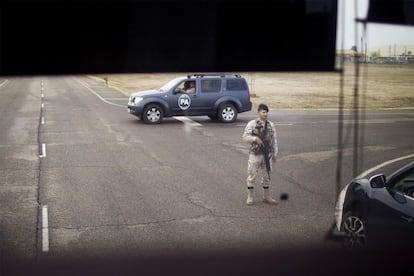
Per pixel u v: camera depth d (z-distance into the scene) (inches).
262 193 343.6
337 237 244.8
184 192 342.0
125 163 438.3
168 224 273.9
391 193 213.6
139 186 357.4
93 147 517.7
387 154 496.1
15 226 268.2
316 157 475.5
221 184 366.0
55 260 221.1
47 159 453.4
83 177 383.9
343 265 214.5
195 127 681.0
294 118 781.9
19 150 498.3
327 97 1115.9
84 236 253.9
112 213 292.8
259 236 254.8
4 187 351.3
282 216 290.7
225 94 734.5
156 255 228.1
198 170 412.8
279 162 452.1
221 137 590.9
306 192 346.9
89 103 1050.1
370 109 929.5
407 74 1669.5
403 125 711.1
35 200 319.0
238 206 310.5
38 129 652.7
